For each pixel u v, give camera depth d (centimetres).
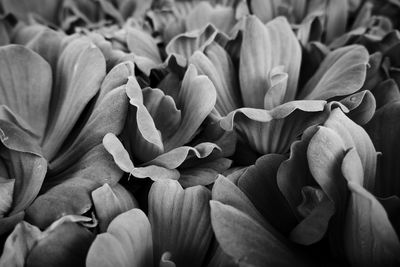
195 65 33
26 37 43
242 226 25
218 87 34
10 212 28
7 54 33
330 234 27
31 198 27
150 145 29
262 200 29
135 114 29
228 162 30
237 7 43
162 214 27
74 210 26
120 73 31
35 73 34
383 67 37
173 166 28
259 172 29
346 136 27
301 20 47
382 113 30
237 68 38
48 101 35
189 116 31
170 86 35
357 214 24
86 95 32
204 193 27
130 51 37
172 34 43
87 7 50
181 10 48
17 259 24
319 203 25
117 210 26
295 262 26
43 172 28
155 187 27
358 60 33
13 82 34
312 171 25
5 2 52
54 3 53
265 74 35
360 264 26
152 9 49
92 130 30
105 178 28
